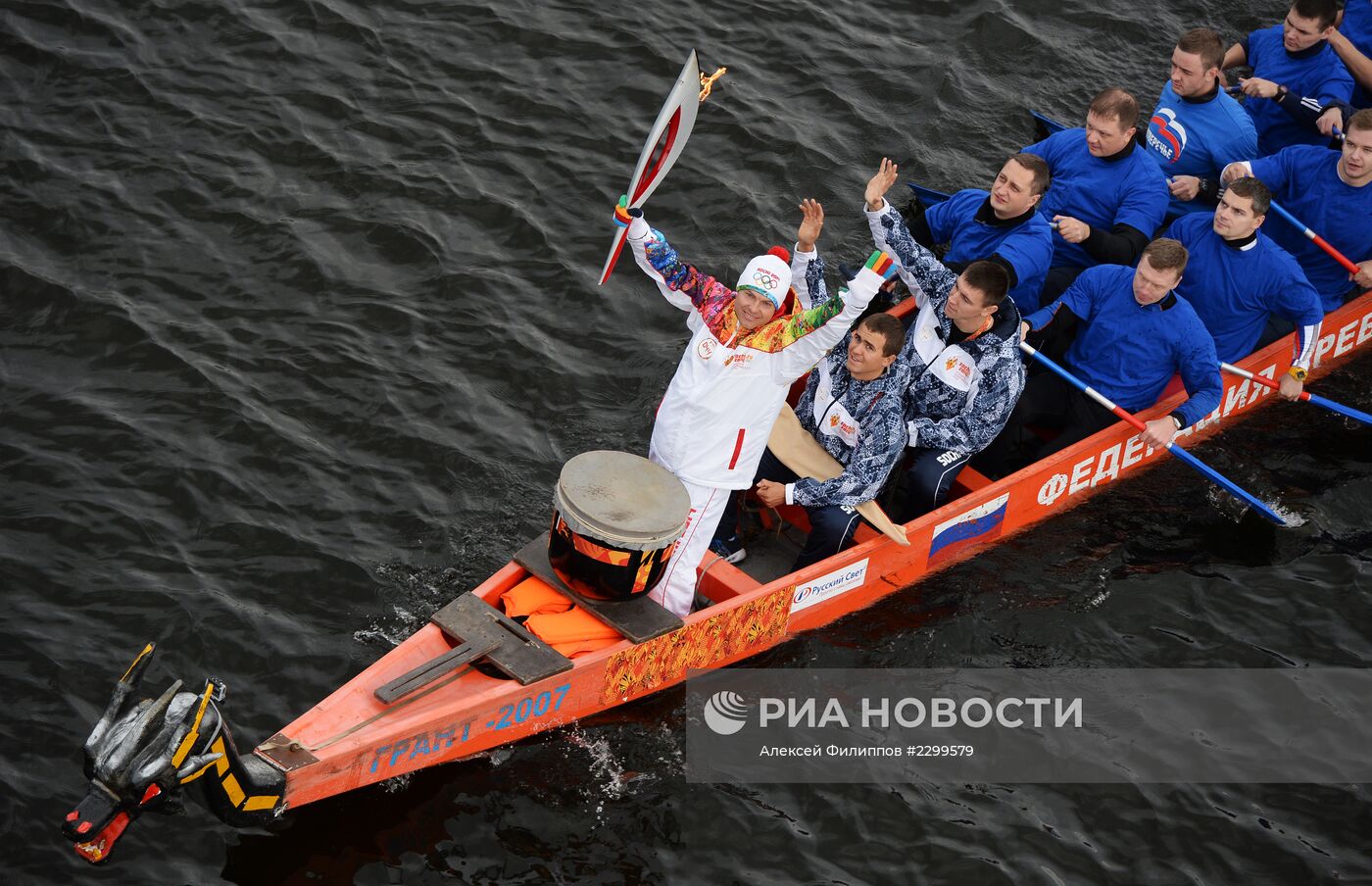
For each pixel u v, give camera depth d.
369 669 22.69
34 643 24.30
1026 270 29.70
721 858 22.33
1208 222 31.09
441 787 22.80
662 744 24.05
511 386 31.08
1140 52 43.81
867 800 23.45
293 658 24.72
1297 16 37.44
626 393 31.42
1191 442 32.00
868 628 26.83
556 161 36.72
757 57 40.84
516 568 24.66
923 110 40.31
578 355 32.06
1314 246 33.31
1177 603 27.98
